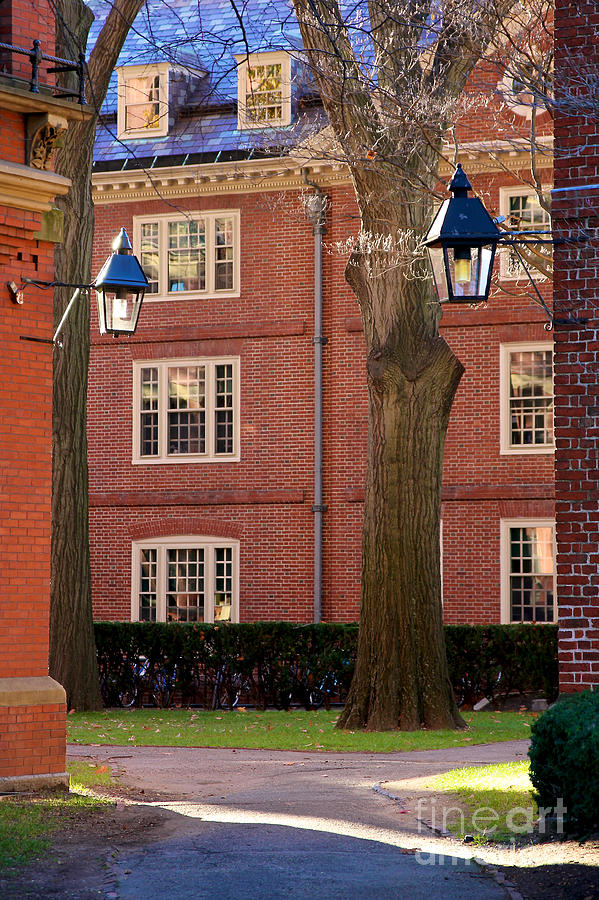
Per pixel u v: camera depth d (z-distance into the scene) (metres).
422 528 26.98
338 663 32.69
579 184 15.44
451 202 13.88
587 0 15.60
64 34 29.03
